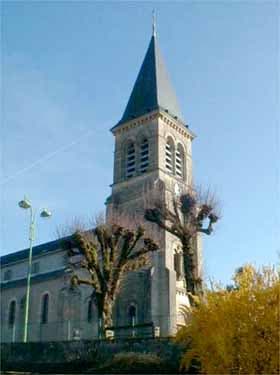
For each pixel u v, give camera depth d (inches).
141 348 820.6
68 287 1619.1
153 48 2185.0
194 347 447.8
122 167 1990.7
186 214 1135.0
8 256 2295.8
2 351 1039.6
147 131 1953.7
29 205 1241.4
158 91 2032.5
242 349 406.6
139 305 1611.7
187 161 2011.6
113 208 1841.8
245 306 417.7
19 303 1871.3
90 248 1082.1
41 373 888.3
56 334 1648.6
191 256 1058.7
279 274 441.7
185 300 1632.6
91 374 799.7
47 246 2063.2
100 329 1008.2
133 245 1107.9
